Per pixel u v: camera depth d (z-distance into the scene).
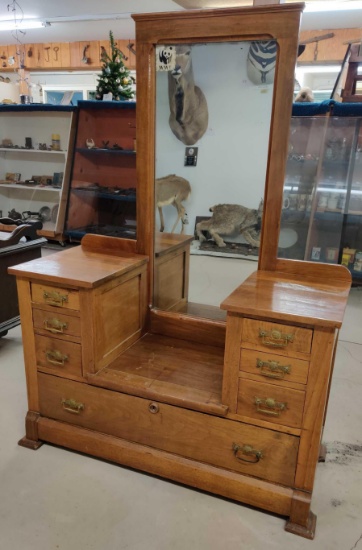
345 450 1.84
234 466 1.49
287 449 1.39
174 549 1.35
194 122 1.69
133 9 4.89
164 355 1.78
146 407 1.55
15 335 2.91
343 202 3.88
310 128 3.72
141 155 1.76
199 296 1.88
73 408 1.69
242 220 1.76
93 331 1.56
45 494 1.55
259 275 1.66
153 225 1.85
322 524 1.45
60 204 4.95
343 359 2.64
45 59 6.66
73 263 1.72
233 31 1.53
